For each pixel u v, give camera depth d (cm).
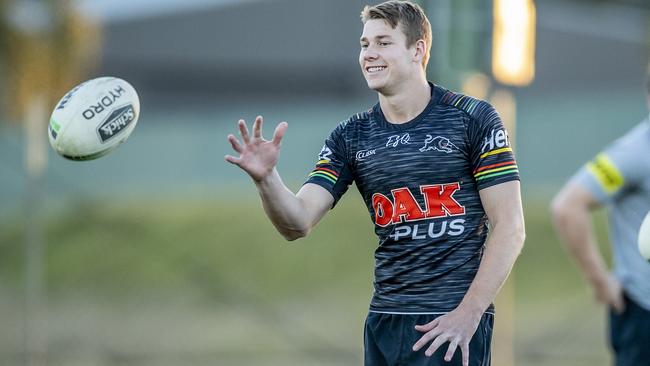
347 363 4422
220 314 5175
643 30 9669
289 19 10125
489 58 2803
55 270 5522
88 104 1869
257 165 1731
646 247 1970
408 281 1798
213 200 6519
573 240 2317
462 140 1772
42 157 3634
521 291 5225
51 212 5738
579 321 4669
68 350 4428
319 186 1845
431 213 1781
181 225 6088
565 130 6681
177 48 10119
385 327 1823
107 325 4859
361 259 5919
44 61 5881
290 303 5362
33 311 3581
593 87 9412
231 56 10138
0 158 5619
